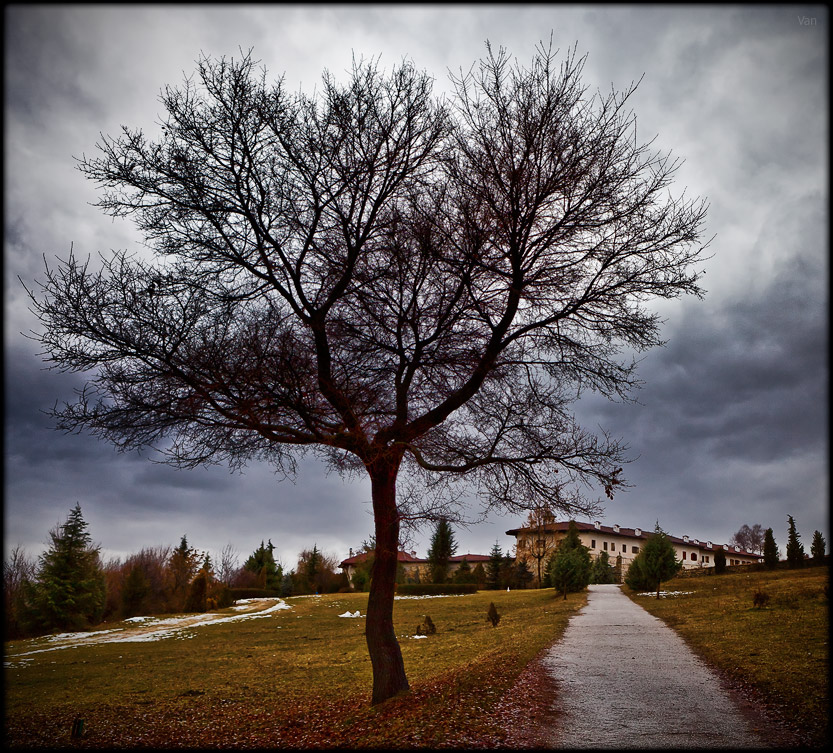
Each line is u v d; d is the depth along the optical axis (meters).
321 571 86.56
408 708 10.27
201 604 61.06
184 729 12.12
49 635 43.84
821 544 64.44
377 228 10.52
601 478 10.41
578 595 48.62
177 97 9.98
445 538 78.00
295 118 10.30
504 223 9.85
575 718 9.73
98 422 9.38
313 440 10.52
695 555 111.75
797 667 12.82
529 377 11.38
